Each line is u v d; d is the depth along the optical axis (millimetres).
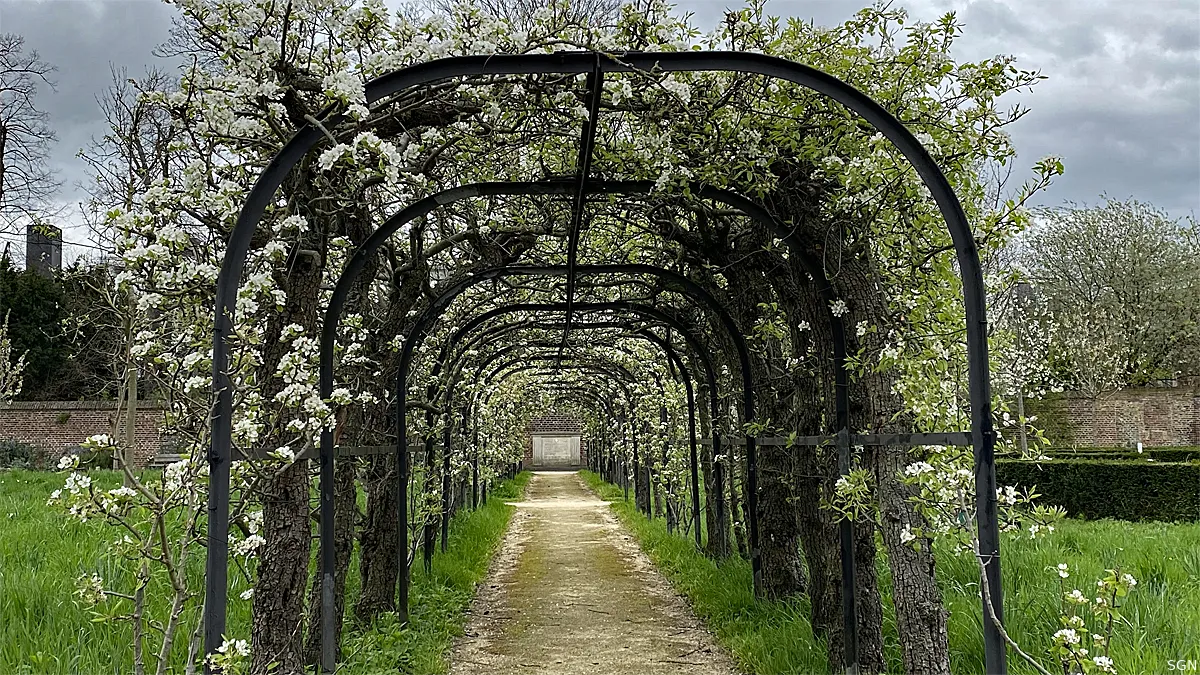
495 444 15148
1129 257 19469
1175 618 4191
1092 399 17344
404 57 3023
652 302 7402
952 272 3449
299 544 3602
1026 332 16312
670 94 3254
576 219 4305
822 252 3908
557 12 3186
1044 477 11352
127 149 3607
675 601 6973
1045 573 5309
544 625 6195
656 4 3195
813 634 4750
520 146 4125
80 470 2541
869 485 3514
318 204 3582
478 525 11211
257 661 3475
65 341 19547
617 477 20734
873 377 3535
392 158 2635
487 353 10000
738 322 6113
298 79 3104
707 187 3838
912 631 3314
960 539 2986
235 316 2766
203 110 2945
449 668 5047
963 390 3480
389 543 5898
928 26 3334
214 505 2664
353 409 4922
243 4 2922
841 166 3434
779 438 5332
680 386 9719
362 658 4703
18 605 4582
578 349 11969
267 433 3494
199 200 3025
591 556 9703
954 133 3287
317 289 3658
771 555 5762
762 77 3434
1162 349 19375
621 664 5078
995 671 2650
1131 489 10641
